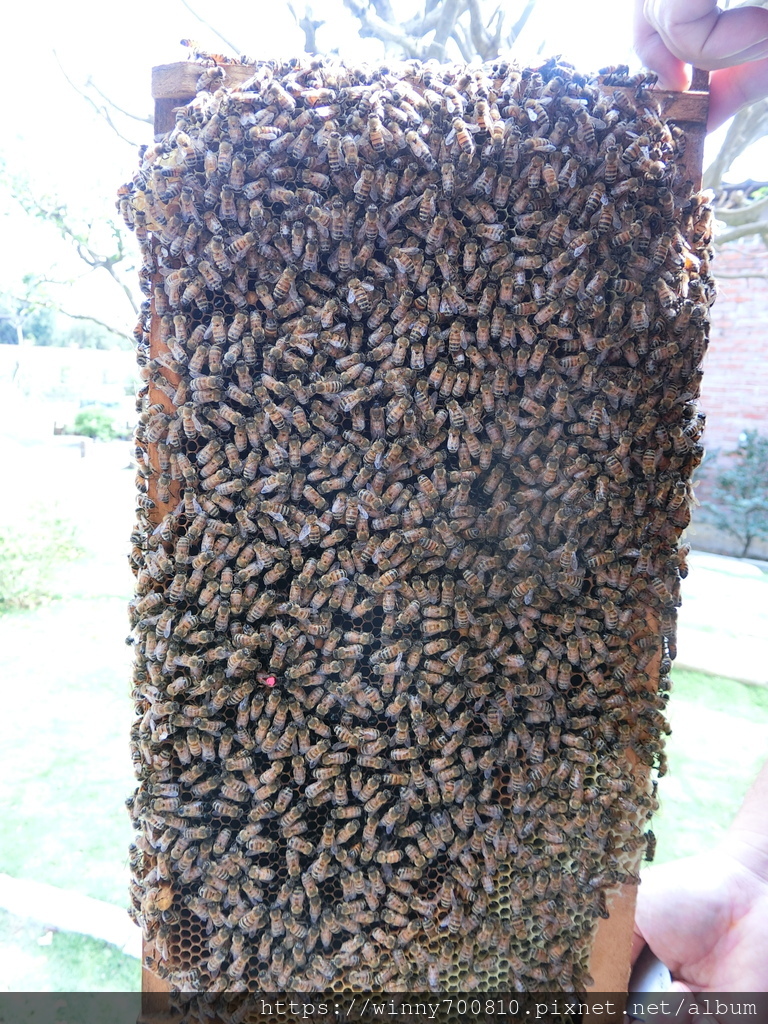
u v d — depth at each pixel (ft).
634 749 1.09
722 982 1.32
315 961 1.08
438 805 1.09
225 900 1.08
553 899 1.12
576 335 1.04
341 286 1.04
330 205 0.99
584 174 1.01
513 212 1.02
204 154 0.99
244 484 1.03
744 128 1.81
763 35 0.99
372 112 0.97
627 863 1.12
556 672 1.07
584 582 1.10
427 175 1.00
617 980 1.15
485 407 1.03
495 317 1.02
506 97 1.01
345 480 1.04
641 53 1.09
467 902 1.13
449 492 1.04
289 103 0.98
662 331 1.05
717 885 1.37
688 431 1.07
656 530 1.07
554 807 1.09
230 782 1.05
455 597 1.05
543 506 1.06
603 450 1.05
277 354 1.02
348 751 1.09
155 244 1.04
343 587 1.04
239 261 1.02
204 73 1.01
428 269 1.01
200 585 1.06
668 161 1.03
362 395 1.02
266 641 1.05
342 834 1.06
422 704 1.06
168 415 1.05
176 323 1.02
